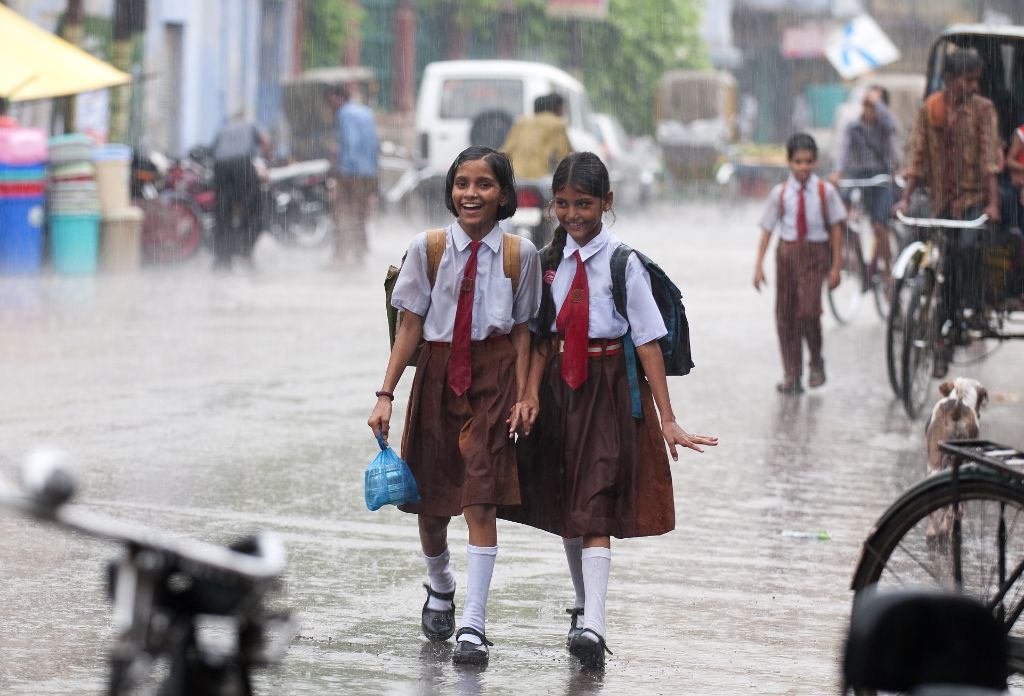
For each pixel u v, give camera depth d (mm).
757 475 21359
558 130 44469
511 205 13375
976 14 142875
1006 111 29312
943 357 26828
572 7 124625
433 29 122000
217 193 50031
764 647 13727
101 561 16219
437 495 13492
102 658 13062
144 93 84625
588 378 13297
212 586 6012
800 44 145875
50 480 5629
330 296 43219
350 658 13148
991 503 11570
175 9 87500
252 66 98875
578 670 12992
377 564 16297
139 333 34094
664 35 130000
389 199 70312
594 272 13320
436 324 13391
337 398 26547
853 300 40188
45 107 67188
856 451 23234
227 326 35719
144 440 22469
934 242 26891
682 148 117000
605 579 13109
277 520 18078
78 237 48531
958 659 6793
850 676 6816
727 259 59594
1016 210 26781
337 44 108500
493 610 14828
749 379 30062
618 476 13234
